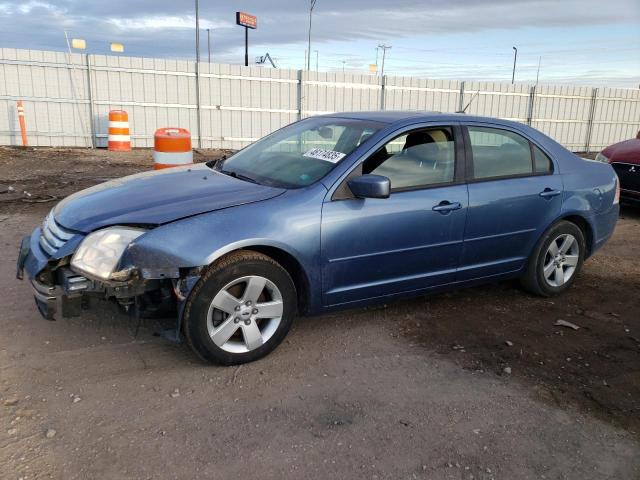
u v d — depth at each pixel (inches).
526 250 187.3
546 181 187.3
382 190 141.9
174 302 135.7
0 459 102.3
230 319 136.8
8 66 572.1
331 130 173.8
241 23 1224.2
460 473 105.2
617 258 257.3
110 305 171.3
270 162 168.4
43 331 153.7
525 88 815.7
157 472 101.4
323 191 145.9
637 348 161.0
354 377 138.4
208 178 161.6
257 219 136.3
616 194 212.5
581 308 190.5
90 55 603.2
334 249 146.8
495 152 179.6
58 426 113.1
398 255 158.2
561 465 109.0
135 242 126.3
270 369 140.6
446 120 171.6
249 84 681.6
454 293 199.9
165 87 643.5
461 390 134.5
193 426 115.5
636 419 125.6
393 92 753.0
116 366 137.9
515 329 171.0
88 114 617.6
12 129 589.6
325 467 105.0
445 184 165.9
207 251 128.2
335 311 156.8
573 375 144.1
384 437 114.8
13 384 127.3
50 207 307.1
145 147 651.5
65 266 132.5
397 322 172.4
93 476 99.6
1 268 201.5
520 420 123.1
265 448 109.6
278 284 141.0
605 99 878.4
